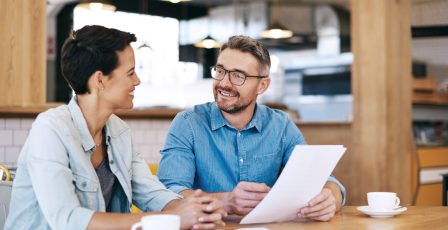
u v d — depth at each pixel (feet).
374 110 17.53
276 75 38.14
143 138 15.51
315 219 6.57
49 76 32.96
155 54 36.99
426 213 7.25
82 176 6.23
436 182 20.90
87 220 5.58
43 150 5.92
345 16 36.73
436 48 35.73
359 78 17.88
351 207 7.90
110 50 6.29
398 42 17.72
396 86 17.65
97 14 33.73
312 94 37.40
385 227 6.15
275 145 8.46
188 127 8.20
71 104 6.46
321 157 6.17
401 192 17.75
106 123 6.86
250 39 8.14
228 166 8.20
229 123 8.26
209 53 39.45
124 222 5.58
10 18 14.16
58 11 32.83
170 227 4.59
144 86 36.24
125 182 6.85
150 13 36.70
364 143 17.72
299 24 37.11
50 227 6.08
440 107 30.53
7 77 14.11
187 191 7.37
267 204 6.08
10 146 13.19
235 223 6.42
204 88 38.17
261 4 37.37
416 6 36.96
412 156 19.80
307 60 37.45
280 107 21.91
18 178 6.23
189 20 38.91
